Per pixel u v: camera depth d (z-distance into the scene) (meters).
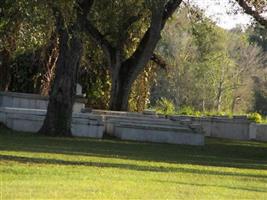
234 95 101.12
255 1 33.78
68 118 30.52
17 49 39.69
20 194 12.70
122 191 14.09
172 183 16.47
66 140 28.70
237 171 21.47
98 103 53.12
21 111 32.78
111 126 33.50
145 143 31.41
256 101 100.25
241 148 33.50
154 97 91.88
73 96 30.69
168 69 53.47
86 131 32.12
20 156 20.58
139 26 44.69
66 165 18.91
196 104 94.62
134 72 42.69
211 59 93.44
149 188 14.96
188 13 42.47
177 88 93.44
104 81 52.81
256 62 108.50
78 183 14.96
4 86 46.72
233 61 106.00
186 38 93.44
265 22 33.81
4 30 32.88
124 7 35.91
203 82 94.50
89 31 39.97
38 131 30.97
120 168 19.31
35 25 25.17
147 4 32.72
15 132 31.14
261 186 17.62
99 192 13.70
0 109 33.12
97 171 17.91
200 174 19.47
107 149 26.23
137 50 42.53
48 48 46.03
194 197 14.09
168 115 46.69
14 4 22.56
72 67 30.20
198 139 33.28
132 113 40.34
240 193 15.48
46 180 15.23
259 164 25.44
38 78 48.88
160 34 40.97
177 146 31.25
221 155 28.45
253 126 43.81
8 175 15.73
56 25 25.86
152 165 21.14
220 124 43.88
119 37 42.59
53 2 21.36
